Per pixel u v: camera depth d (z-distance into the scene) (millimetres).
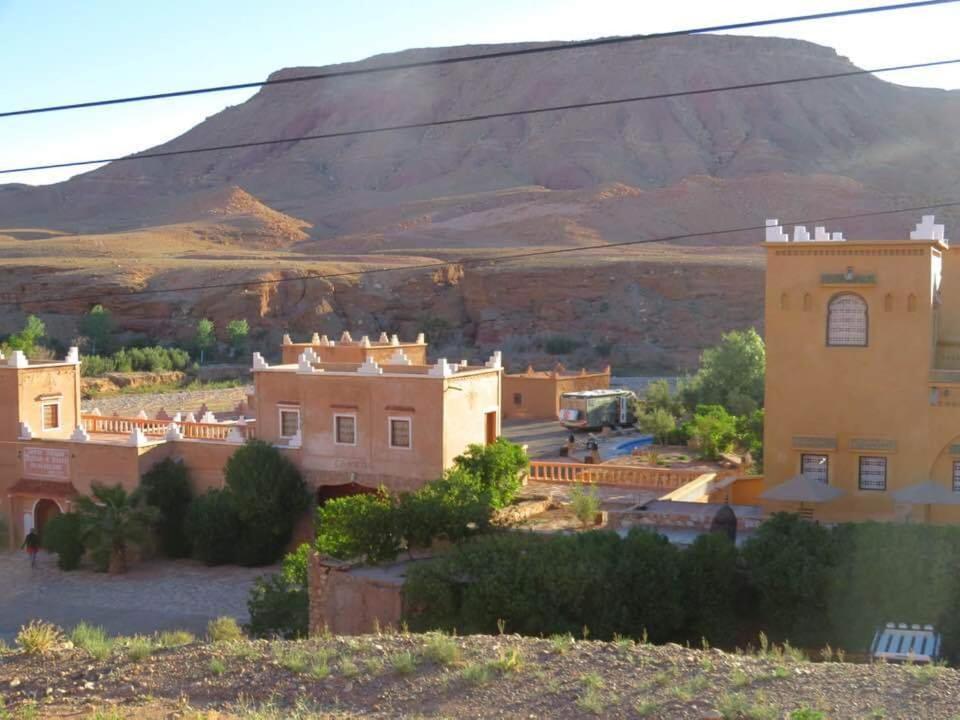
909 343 31844
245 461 41375
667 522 31219
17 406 46781
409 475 40562
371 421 41250
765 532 25672
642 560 24422
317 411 42219
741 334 69812
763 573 24547
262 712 13641
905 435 31922
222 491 43125
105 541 40625
